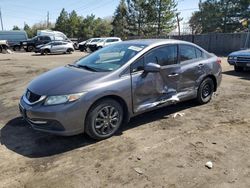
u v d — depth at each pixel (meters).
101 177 3.66
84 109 4.37
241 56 11.13
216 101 6.96
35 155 4.27
